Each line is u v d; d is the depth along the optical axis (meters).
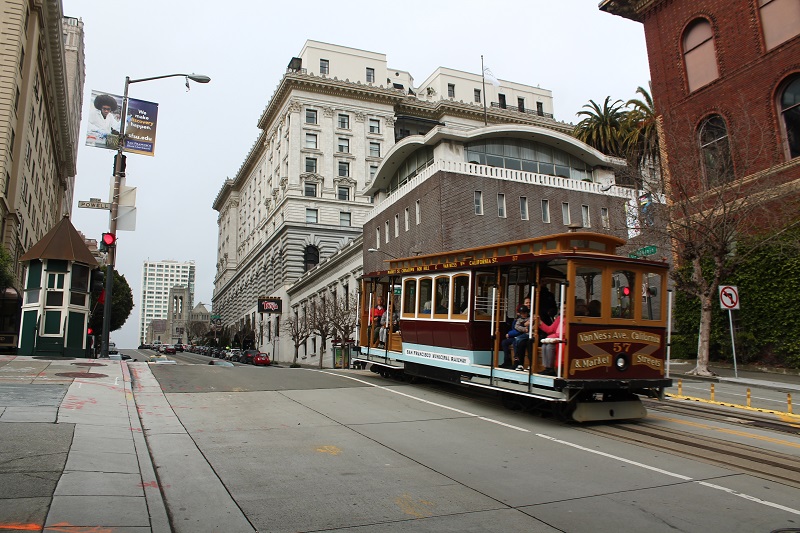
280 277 72.69
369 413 11.05
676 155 24.38
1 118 35.38
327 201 71.12
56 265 18.78
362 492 6.21
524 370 11.06
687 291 23.12
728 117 25.83
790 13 23.81
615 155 49.69
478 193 36.75
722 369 24.23
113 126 19.22
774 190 21.56
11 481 5.45
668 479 6.95
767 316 23.27
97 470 6.09
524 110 87.31
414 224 38.72
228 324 112.31
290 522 5.24
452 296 13.29
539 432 9.75
